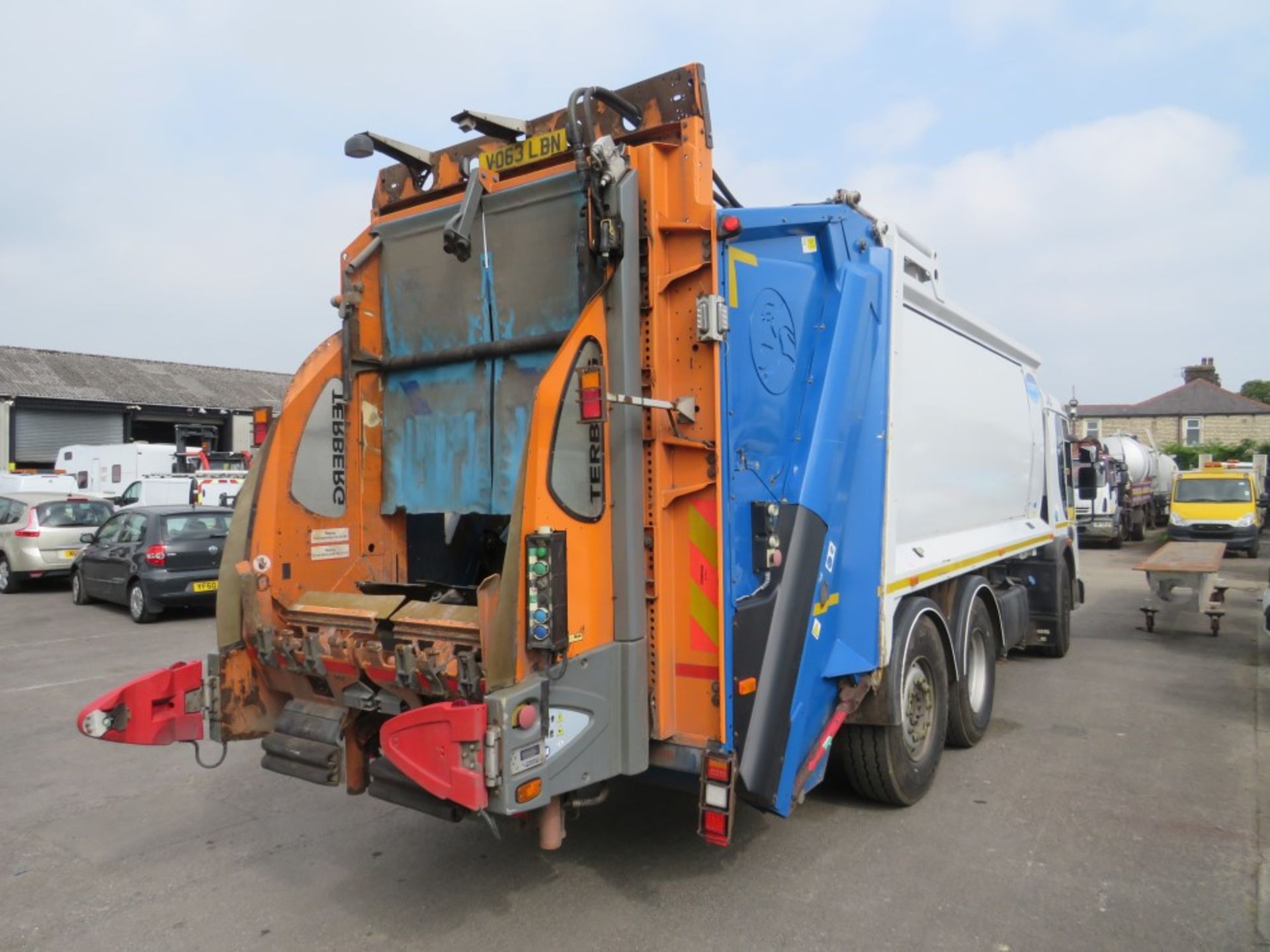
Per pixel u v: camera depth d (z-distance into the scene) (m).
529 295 4.00
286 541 4.28
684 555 3.67
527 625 3.23
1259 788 5.34
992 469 7.23
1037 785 5.43
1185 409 52.25
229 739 4.13
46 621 12.27
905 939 3.60
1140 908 3.84
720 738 3.57
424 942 3.63
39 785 5.66
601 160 3.49
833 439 4.25
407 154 4.49
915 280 5.39
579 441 3.45
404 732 3.26
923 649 5.16
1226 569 18.94
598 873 4.25
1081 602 10.53
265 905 3.99
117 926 3.82
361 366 4.61
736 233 3.68
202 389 41.75
